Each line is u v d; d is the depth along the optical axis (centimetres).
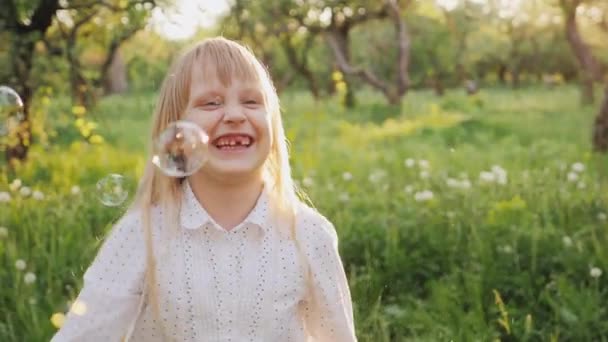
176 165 256
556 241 586
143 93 2183
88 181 866
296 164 981
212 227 268
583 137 1464
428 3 2509
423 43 3216
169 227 268
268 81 279
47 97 923
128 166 945
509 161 1093
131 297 265
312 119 1405
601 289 543
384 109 2106
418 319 492
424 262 573
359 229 613
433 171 938
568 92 3017
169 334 267
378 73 3225
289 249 274
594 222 651
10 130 400
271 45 2080
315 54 2581
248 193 272
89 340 263
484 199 686
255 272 268
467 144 1356
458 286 535
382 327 471
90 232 588
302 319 282
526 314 505
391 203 694
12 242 563
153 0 903
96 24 1037
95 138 933
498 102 2530
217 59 271
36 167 904
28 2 880
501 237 598
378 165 1038
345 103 2195
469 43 3594
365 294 524
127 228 270
